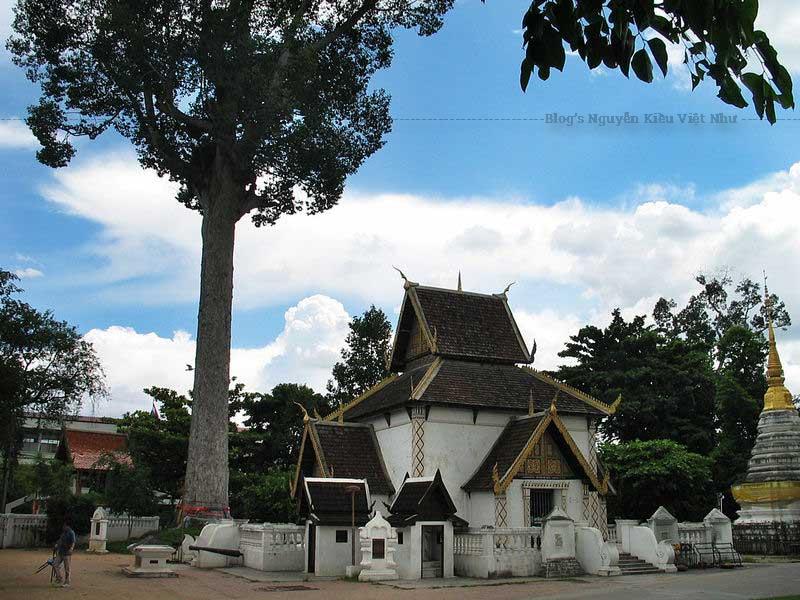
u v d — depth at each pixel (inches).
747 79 285.4
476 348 1462.8
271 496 1881.2
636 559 1263.5
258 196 1694.1
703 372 2454.5
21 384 1526.8
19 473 2253.9
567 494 1291.8
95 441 2511.1
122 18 1408.7
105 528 1609.3
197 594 896.9
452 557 1133.1
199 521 1456.7
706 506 2001.7
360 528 1129.4
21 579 1018.7
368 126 1713.8
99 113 1616.6
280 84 1492.4
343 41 1737.2
